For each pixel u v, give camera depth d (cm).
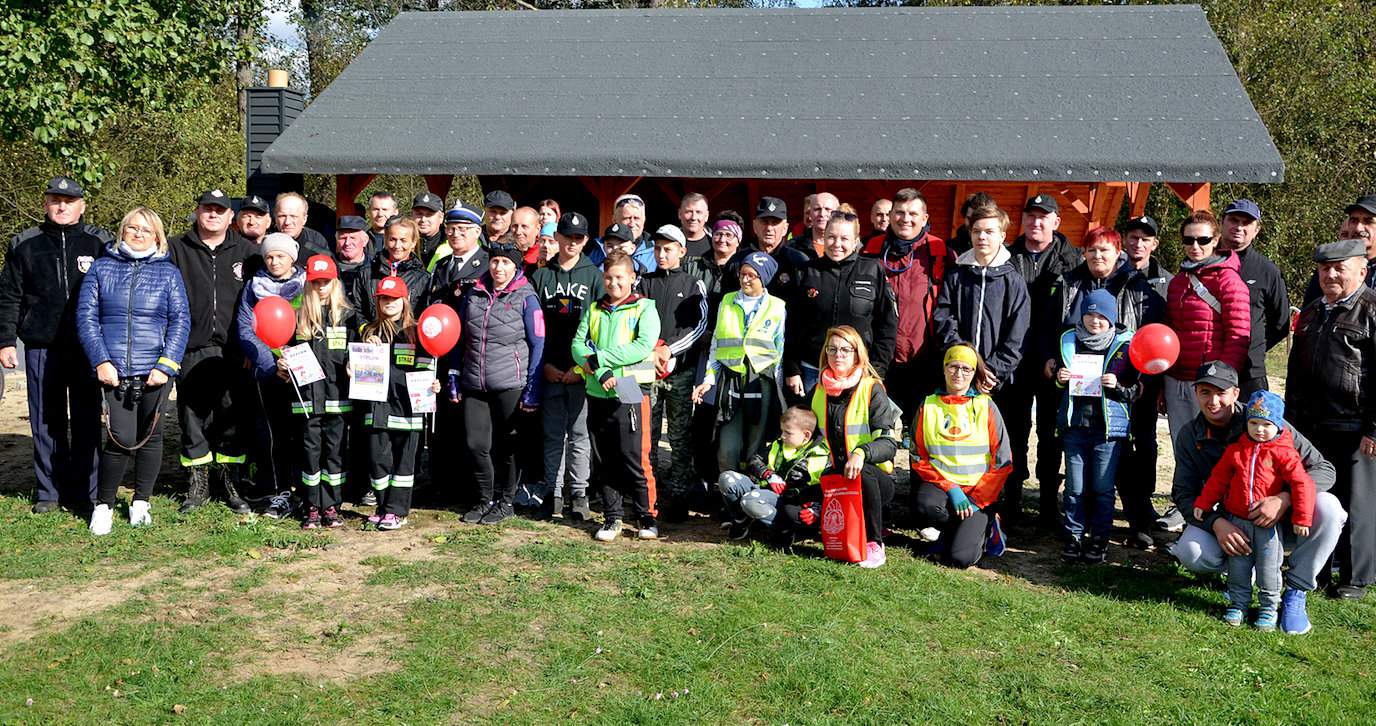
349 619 509
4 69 1046
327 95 1186
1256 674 468
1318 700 444
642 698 432
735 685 445
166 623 500
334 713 419
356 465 717
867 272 634
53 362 675
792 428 612
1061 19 1259
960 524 602
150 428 639
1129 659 481
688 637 490
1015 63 1160
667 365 647
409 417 646
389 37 1346
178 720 411
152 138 1884
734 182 1284
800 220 1280
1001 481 606
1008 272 637
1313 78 1902
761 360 643
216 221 673
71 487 695
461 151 1045
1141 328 596
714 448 705
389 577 563
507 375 655
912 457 622
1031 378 671
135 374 631
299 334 641
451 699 430
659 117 1100
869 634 499
